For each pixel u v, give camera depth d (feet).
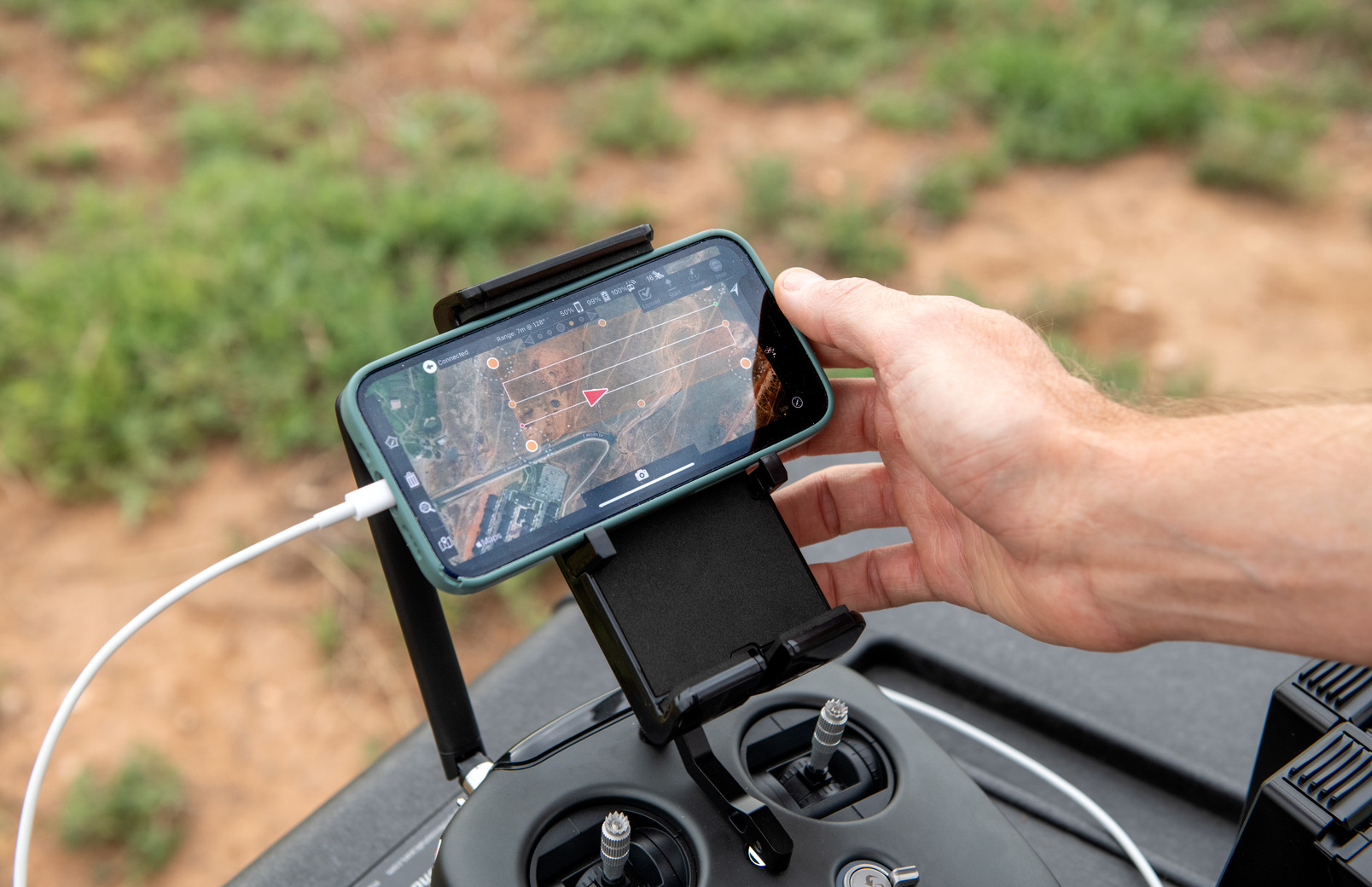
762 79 13.34
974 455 2.64
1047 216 11.75
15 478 8.55
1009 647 3.50
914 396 2.77
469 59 13.84
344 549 8.16
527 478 2.73
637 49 13.85
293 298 9.39
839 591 3.43
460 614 7.81
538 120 12.90
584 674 3.50
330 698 7.42
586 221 10.96
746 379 3.03
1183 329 10.32
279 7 14.29
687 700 2.29
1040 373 2.76
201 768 7.04
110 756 7.03
